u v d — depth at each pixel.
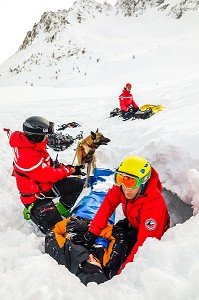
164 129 5.43
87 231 2.95
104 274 2.56
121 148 5.69
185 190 3.58
